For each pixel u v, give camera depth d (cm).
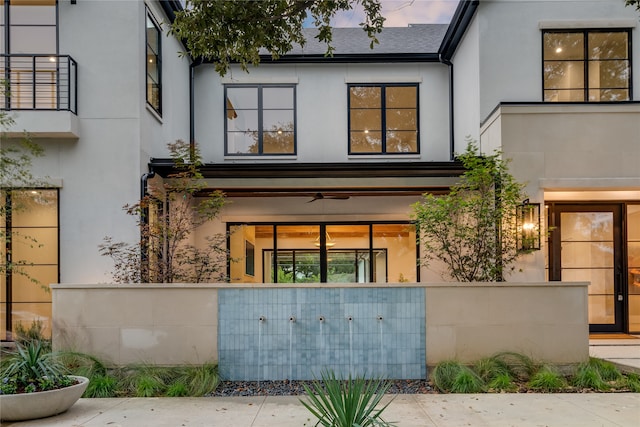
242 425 488
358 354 684
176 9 1003
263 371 680
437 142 1159
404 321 690
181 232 796
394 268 1100
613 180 840
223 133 1155
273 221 1104
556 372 656
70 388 522
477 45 962
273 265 1106
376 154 1155
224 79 1160
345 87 1169
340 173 955
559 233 948
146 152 888
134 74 859
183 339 682
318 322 686
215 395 608
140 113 861
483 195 757
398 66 1173
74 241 844
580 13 945
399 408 541
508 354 680
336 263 1108
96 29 862
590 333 935
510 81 947
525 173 842
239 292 687
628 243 948
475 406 547
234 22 561
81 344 679
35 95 829
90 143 853
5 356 714
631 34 941
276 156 1152
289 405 559
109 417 513
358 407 442
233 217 1098
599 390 613
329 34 609
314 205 1105
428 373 684
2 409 489
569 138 848
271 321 685
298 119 1160
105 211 847
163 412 531
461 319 692
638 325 938
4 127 791
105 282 839
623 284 939
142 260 785
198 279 789
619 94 941
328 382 438
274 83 1165
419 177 980
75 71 855
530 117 850
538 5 951
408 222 1102
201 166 906
